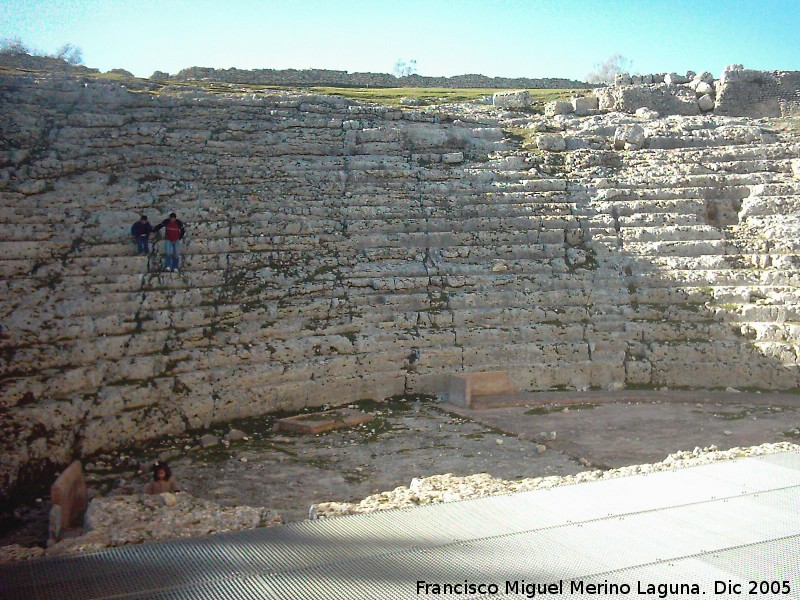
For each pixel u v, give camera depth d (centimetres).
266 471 1684
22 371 1733
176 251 2236
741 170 3125
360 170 2902
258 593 831
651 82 4022
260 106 3122
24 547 1191
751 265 2747
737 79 3878
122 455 1723
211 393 1975
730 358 2486
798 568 898
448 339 2419
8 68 3262
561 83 5509
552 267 2705
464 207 2848
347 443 1900
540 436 1972
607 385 2444
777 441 1934
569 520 1050
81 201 2373
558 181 3028
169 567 904
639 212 2931
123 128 2738
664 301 2645
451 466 1738
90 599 822
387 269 2553
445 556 925
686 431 2023
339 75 4819
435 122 3359
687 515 1067
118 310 2034
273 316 2253
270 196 2666
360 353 2294
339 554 937
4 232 2114
